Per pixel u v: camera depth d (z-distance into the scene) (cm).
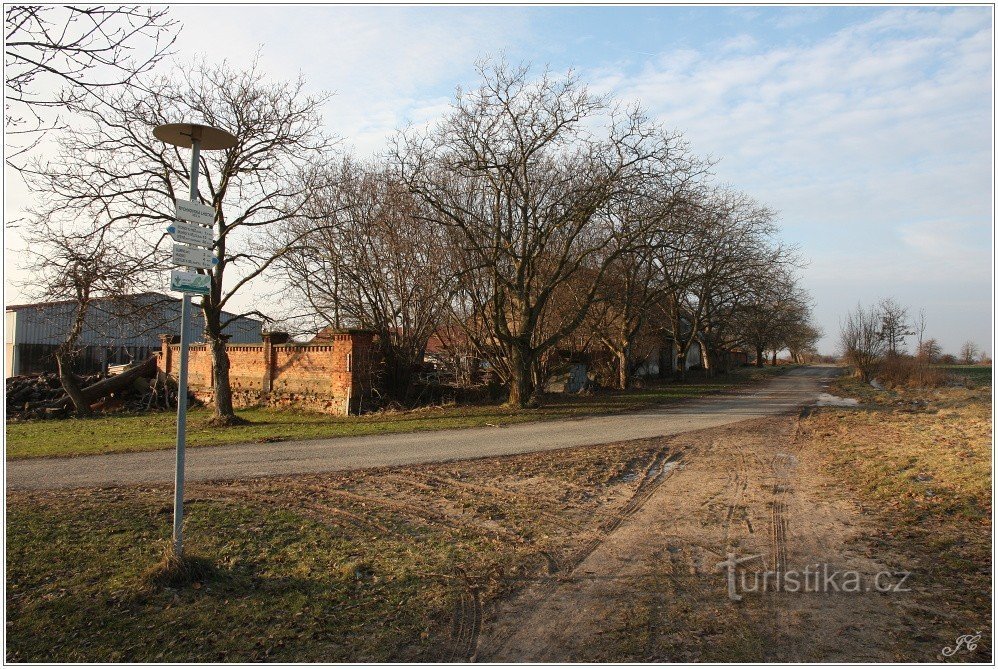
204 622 478
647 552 646
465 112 2039
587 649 443
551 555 639
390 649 445
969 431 1395
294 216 1803
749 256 3469
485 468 1092
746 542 674
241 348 2392
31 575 561
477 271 2181
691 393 3064
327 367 2136
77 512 772
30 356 3378
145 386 2611
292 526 729
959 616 480
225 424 1773
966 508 755
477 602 525
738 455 1230
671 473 1055
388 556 634
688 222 2220
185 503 827
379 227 2133
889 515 752
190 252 535
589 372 3422
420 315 2300
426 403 2267
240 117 1645
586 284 2892
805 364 10444
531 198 2144
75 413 2194
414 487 943
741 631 464
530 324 2203
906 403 2377
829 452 1238
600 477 1018
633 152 2058
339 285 2325
